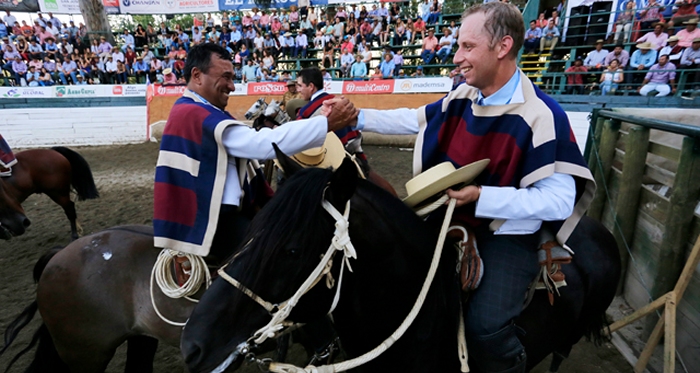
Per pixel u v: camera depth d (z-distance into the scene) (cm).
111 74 1284
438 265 145
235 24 1477
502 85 133
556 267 156
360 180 137
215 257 183
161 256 182
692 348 245
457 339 147
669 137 322
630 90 863
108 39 1362
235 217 176
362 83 1025
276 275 110
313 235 111
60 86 1123
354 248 124
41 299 194
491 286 140
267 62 1288
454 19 1356
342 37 1346
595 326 210
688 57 798
